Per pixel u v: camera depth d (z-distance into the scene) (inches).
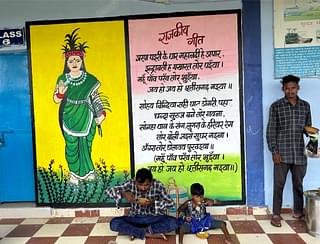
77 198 173.5
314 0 160.6
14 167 180.9
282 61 163.6
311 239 139.7
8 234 152.4
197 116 168.2
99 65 169.3
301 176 155.4
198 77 167.2
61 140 172.6
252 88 165.8
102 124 170.7
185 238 144.4
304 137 165.5
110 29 167.9
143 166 170.6
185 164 169.8
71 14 168.7
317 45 161.9
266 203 168.7
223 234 147.4
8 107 179.2
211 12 165.2
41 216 172.7
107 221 165.5
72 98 170.9
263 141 167.2
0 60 177.8
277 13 162.2
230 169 168.7
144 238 144.7
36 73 171.5
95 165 171.9
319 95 163.8
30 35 170.2
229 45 165.5
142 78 168.6
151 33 167.0
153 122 169.5
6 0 169.5
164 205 146.3
